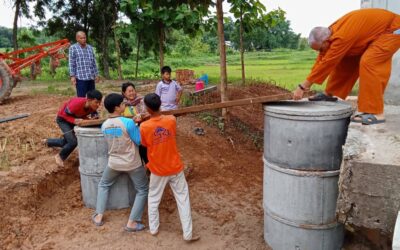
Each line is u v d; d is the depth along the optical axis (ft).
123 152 15.71
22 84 51.85
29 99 36.40
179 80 44.34
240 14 39.29
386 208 10.81
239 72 62.28
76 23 68.80
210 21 39.99
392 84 19.17
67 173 19.99
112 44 71.05
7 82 34.37
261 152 26.23
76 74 26.40
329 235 14.20
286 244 14.61
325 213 13.87
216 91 35.86
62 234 15.79
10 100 36.06
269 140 14.40
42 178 18.47
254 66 74.64
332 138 13.35
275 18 41.47
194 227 16.98
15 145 22.20
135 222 16.21
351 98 20.61
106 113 26.91
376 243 14.47
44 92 40.93
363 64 13.56
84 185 17.84
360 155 11.15
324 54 14.28
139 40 56.24
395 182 10.55
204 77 42.98
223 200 19.45
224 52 27.17
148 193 16.34
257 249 15.39
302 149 13.42
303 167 13.57
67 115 19.56
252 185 21.35
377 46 13.41
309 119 13.10
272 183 14.57
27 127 25.27
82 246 15.07
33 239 15.33
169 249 15.26
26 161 20.08
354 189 11.04
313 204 13.80
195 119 28.84
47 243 15.11
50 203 18.02
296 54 102.06
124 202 17.72
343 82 15.55
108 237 15.71
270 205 14.90
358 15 13.44
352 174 10.96
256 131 29.19
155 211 15.78
